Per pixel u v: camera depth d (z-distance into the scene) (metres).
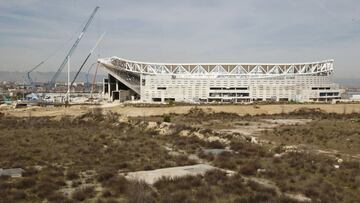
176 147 51.56
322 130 72.25
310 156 41.59
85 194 25.19
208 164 38.47
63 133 64.81
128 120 90.00
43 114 120.50
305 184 28.92
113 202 23.12
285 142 59.00
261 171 33.78
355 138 58.91
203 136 61.56
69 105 165.38
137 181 27.34
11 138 56.78
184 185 27.06
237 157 42.09
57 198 24.25
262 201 23.59
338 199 25.05
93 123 88.19
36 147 48.38
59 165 36.94
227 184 27.66
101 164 37.47
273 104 156.25
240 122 103.38
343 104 152.12
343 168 36.00
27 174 31.73
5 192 25.58
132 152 45.53
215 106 144.38
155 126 74.62
